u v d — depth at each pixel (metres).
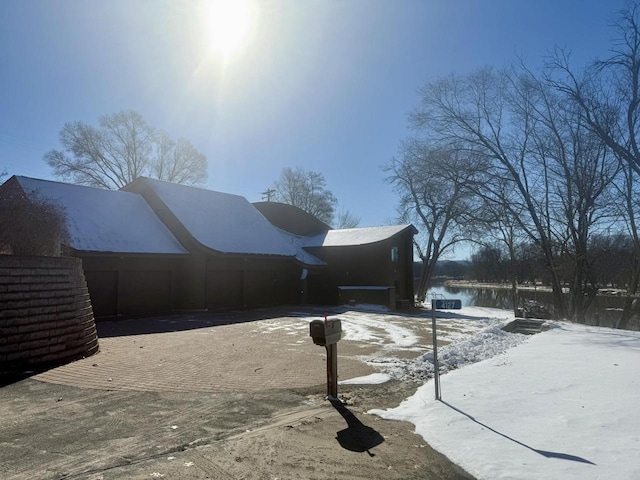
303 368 9.23
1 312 8.20
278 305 28.33
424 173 31.91
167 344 12.27
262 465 4.27
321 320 6.79
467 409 5.94
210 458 4.43
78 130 42.91
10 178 20.97
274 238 29.64
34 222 13.16
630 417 5.46
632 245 27.56
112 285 19.94
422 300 39.84
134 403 6.50
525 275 76.38
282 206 37.06
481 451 4.52
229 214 28.78
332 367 6.92
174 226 24.00
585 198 24.06
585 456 4.30
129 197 25.17
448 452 4.56
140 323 17.77
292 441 4.95
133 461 4.36
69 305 9.69
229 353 10.91
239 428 5.46
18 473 4.06
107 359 9.88
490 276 99.25
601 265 28.92
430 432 5.13
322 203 63.00
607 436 4.83
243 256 24.70
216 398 6.85
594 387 7.00
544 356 9.91
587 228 24.64
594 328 16.25
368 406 6.51
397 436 5.14
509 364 8.94
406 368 9.22
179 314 21.66
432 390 6.99
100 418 5.77
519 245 31.02
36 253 12.90
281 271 28.94
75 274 10.04
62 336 9.41
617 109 22.66
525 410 5.84
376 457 4.51
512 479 3.88
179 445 4.82
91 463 4.30
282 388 7.53
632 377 7.71
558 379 7.57
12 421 5.61
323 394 7.18
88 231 20.05
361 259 31.89
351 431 5.32
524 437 4.87
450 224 39.50
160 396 6.90
